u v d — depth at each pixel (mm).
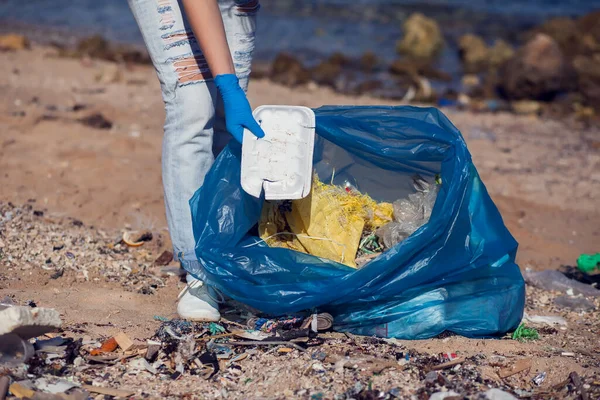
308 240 3137
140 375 2637
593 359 2959
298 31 14836
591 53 13172
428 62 12984
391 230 3207
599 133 8570
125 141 6195
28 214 4324
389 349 2895
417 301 3020
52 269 3592
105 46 11492
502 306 3121
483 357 2873
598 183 6391
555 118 9516
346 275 2898
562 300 3863
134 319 3141
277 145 2975
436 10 17688
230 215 3082
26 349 2549
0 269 3508
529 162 6973
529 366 2812
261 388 2580
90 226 4438
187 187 3219
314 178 3287
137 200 4984
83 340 2844
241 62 3316
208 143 3268
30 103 7055
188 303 3133
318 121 3189
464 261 3020
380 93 10469
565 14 17672
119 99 7828
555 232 5156
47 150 5766
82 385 2521
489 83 11156
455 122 8648
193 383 2602
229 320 3176
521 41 14867
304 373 2664
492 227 3170
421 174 3371
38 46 11359
